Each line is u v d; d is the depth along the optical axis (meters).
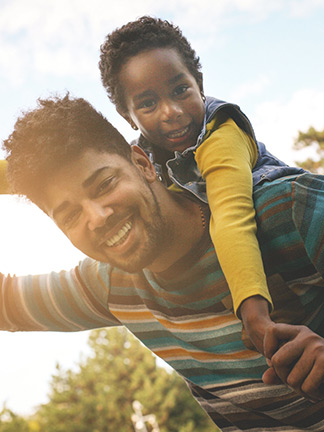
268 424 0.80
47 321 0.91
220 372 0.78
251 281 0.62
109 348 11.05
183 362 0.81
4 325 0.92
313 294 0.72
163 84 0.90
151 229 0.69
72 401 10.61
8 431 9.68
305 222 0.67
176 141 0.90
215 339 0.76
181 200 0.74
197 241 0.73
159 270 0.75
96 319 0.91
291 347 0.55
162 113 0.90
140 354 10.89
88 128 0.68
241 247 0.64
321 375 0.53
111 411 10.09
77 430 9.95
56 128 0.67
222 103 0.83
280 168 0.74
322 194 0.69
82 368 10.92
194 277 0.74
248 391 0.78
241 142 0.78
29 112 0.69
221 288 0.73
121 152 0.70
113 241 0.68
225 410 0.82
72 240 0.69
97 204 0.67
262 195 0.71
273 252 0.69
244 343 0.74
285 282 0.70
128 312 0.83
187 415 10.07
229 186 0.71
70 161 0.66
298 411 0.77
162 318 0.79
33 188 0.68
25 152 0.67
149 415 10.00
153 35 0.92
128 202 0.68
